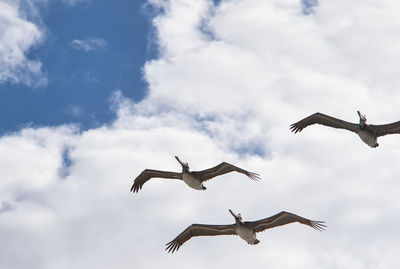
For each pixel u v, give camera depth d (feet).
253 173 119.44
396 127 121.60
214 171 123.95
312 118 126.21
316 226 105.19
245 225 110.93
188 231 113.80
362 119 123.03
